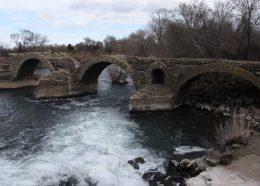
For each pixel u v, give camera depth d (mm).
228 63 34156
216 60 35781
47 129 33750
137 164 23844
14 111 42750
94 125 34750
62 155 25922
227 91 40875
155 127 34031
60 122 36406
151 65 41750
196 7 62844
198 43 58188
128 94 54188
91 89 54406
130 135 31344
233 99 39312
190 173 21281
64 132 32406
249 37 50188
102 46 108250
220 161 19875
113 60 46031
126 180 21391
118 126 34344
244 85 39812
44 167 23547
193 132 32344
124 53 88938
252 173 18234
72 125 34906
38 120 37719
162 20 82125
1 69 68188
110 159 24844
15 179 21797
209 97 41906
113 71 66688
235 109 34719
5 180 21641
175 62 39531
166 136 31156
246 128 25953
